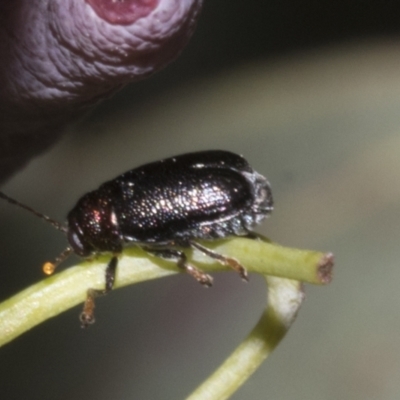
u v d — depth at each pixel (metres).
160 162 0.06
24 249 0.08
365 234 0.07
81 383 0.07
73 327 0.07
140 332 0.07
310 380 0.07
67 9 0.05
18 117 0.06
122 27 0.05
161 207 0.05
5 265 0.08
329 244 0.07
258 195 0.06
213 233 0.05
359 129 0.08
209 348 0.07
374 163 0.08
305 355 0.07
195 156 0.06
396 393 0.07
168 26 0.05
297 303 0.05
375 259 0.07
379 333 0.07
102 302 0.07
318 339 0.07
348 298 0.07
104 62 0.05
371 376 0.07
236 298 0.07
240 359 0.05
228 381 0.05
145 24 0.05
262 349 0.05
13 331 0.05
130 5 0.05
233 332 0.07
